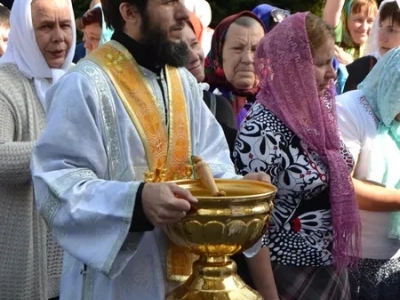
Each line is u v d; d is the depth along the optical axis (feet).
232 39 15.29
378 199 14.16
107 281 9.70
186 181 9.63
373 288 14.47
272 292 11.91
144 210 8.83
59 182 9.26
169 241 9.92
